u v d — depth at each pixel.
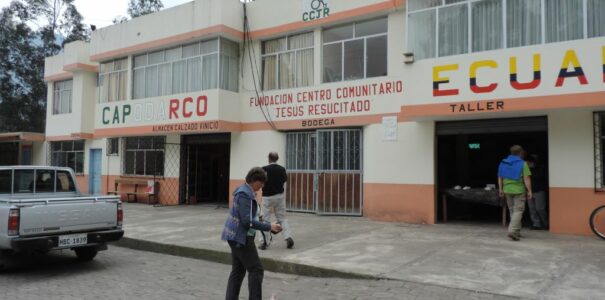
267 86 14.16
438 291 5.83
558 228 9.54
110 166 18.73
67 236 7.10
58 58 20.95
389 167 11.63
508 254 7.55
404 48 11.53
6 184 8.20
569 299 5.32
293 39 13.71
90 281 6.77
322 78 12.98
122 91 16.98
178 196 16.45
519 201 8.72
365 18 12.27
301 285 6.55
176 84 15.34
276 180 8.20
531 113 9.62
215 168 17.80
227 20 13.95
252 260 5.06
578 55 8.57
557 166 9.59
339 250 8.11
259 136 14.02
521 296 5.48
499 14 9.63
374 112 11.91
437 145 11.43
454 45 10.06
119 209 7.85
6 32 27.47
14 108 28.11
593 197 9.23
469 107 9.56
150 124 15.45
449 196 11.66
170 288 6.39
